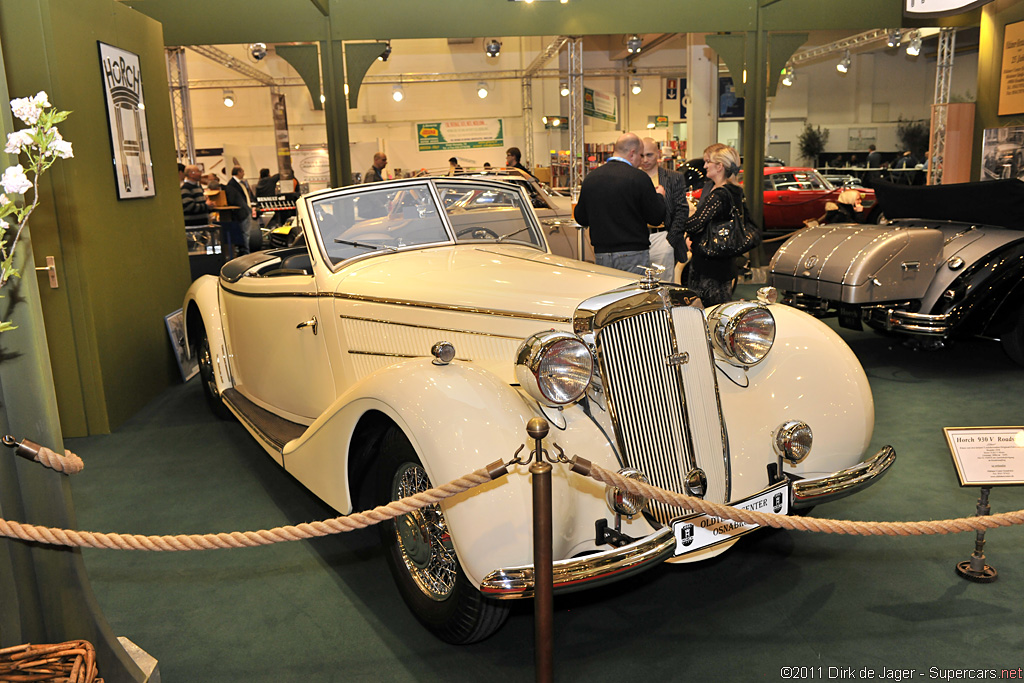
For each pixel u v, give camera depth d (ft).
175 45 29.89
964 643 7.63
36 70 13.80
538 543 6.16
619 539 7.20
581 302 7.80
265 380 12.71
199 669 7.61
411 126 73.46
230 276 13.50
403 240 11.38
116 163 16.06
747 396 8.64
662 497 6.30
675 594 8.82
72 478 12.96
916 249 16.55
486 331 8.64
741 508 7.75
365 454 8.46
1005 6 31.81
